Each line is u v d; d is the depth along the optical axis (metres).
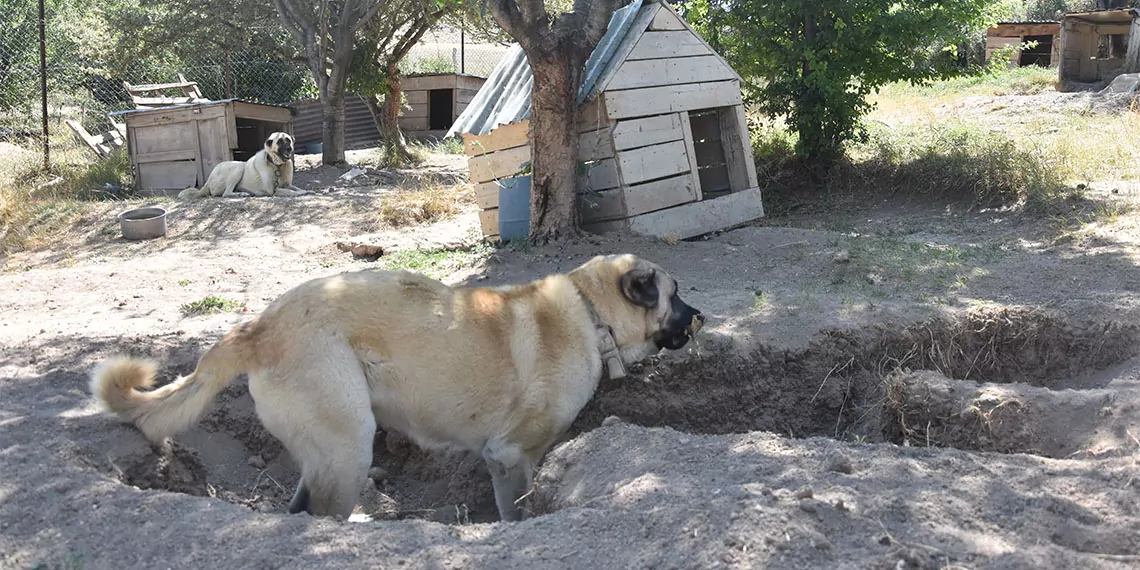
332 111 16.70
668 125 9.26
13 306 7.75
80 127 16.73
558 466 4.15
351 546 3.15
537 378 4.22
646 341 4.68
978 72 11.78
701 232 9.45
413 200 12.09
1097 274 7.02
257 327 3.96
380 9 16.23
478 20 16.17
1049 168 10.16
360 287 4.01
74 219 11.93
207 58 20.52
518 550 3.06
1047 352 6.11
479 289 4.33
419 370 4.02
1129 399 4.68
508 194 9.48
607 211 9.12
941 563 2.77
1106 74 18.98
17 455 4.05
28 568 3.14
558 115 8.62
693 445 3.94
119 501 3.60
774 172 12.30
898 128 13.64
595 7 8.48
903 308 6.42
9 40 18.77
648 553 2.93
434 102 22.28
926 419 5.26
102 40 18.39
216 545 3.23
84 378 5.34
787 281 7.49
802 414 5.95
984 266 7.59
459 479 5.39
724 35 12.29
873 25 10.90
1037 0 30.00
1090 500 3.32
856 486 3.36
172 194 14.48
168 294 8.08
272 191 13.93
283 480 5.15
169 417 3.94
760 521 2.94
